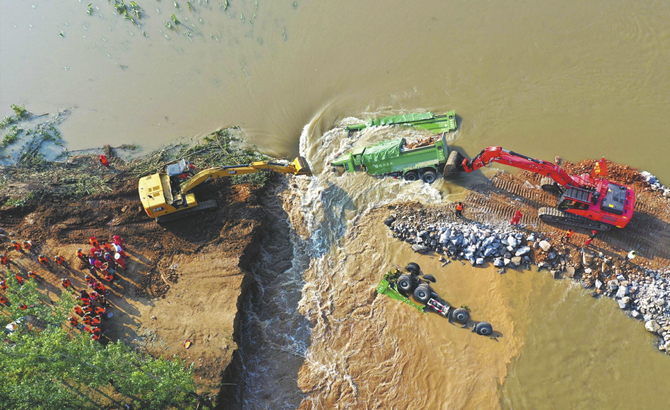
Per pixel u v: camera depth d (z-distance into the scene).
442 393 23.02
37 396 19.78
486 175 30.25
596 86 33.94
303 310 26.47
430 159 29.78
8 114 36.81
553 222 27.58
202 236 28.16
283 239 29.61
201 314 25.06
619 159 30.09
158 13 41.97
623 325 24.30
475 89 34.94
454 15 38.97
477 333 24.56
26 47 40.69
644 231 26.69
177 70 38.62
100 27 41.56
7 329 23.69
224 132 35.00
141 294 26.05
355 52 37.97
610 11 37.69
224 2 41.88
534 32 37.34
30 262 27.28
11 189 30.42
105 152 34.00
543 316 24.89
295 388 23.81
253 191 30.42
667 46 35.34
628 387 22.53
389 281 26.41
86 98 37.44
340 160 31.61
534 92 34.22
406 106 34.78
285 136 34.59
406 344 24.62
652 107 32.41
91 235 28.38
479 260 26.75
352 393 23.44
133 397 22.00
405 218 28.73
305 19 40.22
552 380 22.98
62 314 23.58
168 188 28.33
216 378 22.70
